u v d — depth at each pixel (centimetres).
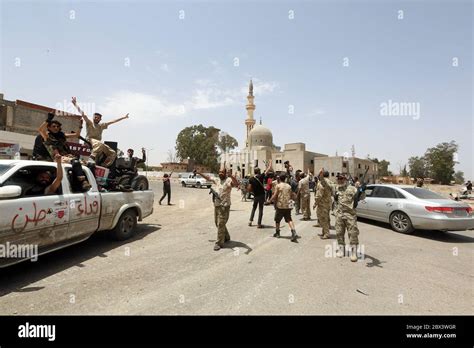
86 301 336
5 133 1853
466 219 682
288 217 669
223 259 508
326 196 686
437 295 373
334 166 5091
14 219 367
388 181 6050
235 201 1695
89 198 507
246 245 611
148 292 363
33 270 435
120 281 397
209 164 6219
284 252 564
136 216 676
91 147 664
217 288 380
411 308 336
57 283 387
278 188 674
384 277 434
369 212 883
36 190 432
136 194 662
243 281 406
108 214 564
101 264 468
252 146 6262
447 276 444
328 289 385
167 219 947
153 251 551
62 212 445
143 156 816
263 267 470
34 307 320
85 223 498
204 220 930
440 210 691
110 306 325
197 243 622
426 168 7188
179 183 4062
